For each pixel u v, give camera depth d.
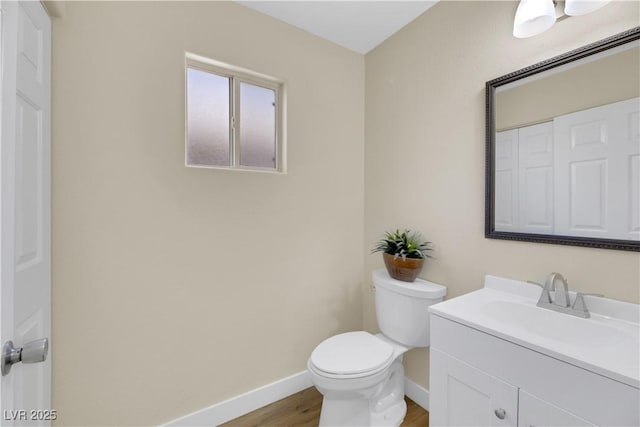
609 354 0.81
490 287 1.41
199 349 1.57
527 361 0.89
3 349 0.64
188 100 1.66
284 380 1.85
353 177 2.15
